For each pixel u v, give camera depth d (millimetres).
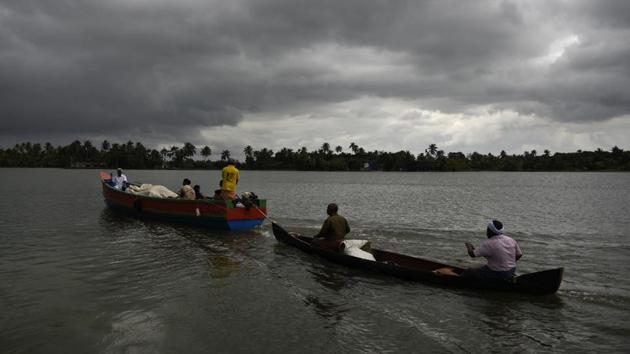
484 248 9383
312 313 8305
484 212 27078
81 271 11070
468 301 8961
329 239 12547
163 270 11258
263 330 7512
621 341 7043
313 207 29359
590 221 22359
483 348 6832
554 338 7176
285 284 10133
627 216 24594
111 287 9766
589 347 6848
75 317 8008
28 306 8539
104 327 7566
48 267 11422
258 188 57562
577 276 10766
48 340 7055
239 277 10672
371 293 9516
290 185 68250
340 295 9367
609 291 9500
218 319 7977
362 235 16844
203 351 6719
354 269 11438
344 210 27719
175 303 8789
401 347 6883
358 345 6953
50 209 25109
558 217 24250
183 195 19562
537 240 16047
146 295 9258
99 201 30609
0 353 6602
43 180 66812
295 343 7020
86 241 15031
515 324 7750
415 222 21672
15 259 12305
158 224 18938
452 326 7688
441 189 58469
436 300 9031
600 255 13305
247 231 17203
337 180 96812
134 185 24547
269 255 13062
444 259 12914
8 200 31203
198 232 16953
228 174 17594
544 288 9000
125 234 16453
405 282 10289
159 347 6840
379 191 52094
